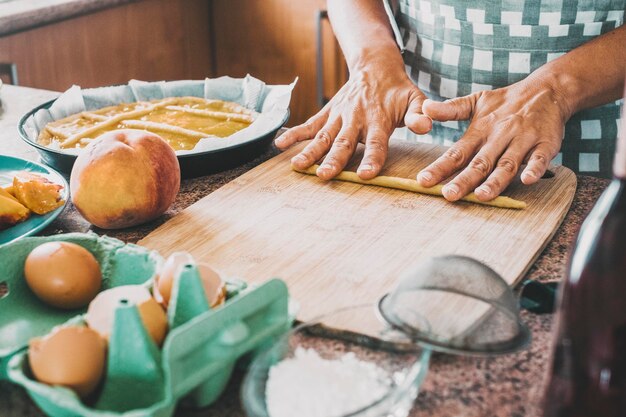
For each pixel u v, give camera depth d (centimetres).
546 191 93
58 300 64
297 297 69
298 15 253
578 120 121
